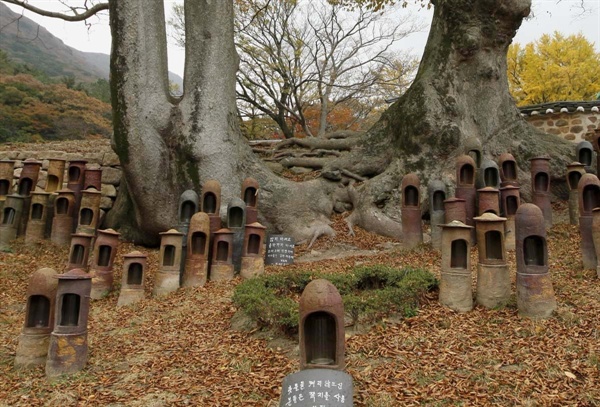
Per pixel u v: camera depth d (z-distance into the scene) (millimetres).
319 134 26312
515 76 26688
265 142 16906
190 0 10289
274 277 6371
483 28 10578
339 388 3035
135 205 9969
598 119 13789
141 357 4969
